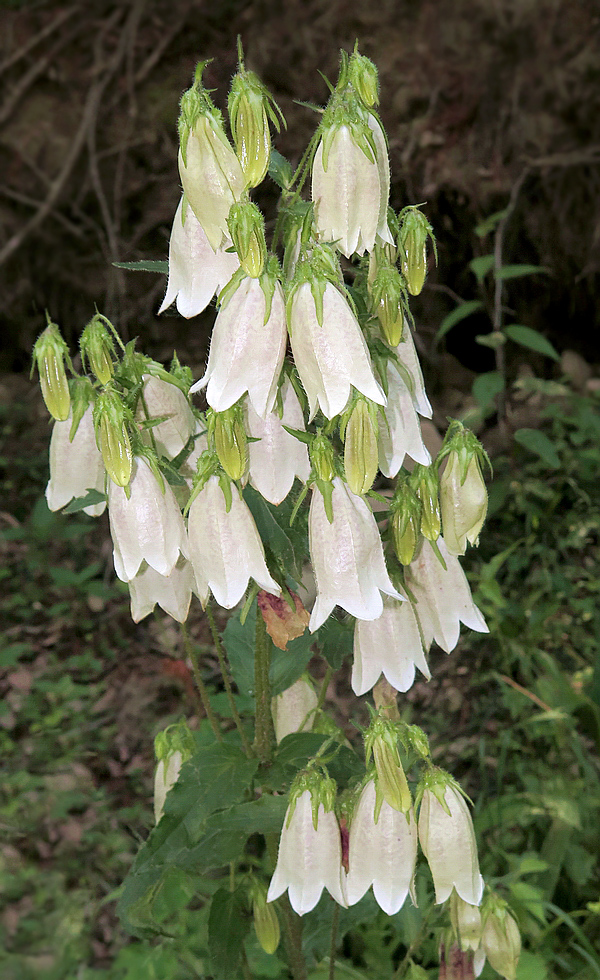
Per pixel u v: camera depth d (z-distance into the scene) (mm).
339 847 1676
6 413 6312
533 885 2902
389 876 1608
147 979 2551
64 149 6590
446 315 6422
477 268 4664
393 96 6238
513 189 6070
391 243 1517
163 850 1809
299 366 1410
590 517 4598
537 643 3943
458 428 1662
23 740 3918
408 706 3582
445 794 1615
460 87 6152
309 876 1671
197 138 1380
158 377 1698
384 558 1614
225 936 2041
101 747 3891
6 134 6566
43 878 3209
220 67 6355
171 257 1522
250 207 1338
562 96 6090
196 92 1389
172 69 6520
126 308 6602
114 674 4344
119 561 1610
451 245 6387
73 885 3215
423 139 6230
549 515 4668
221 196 1396
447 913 1958
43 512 5020
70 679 4156
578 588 4414
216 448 1471
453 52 6137
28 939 2994
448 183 6219
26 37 6504
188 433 1755
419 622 1760
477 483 1642
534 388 4867
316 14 6227
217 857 1883
